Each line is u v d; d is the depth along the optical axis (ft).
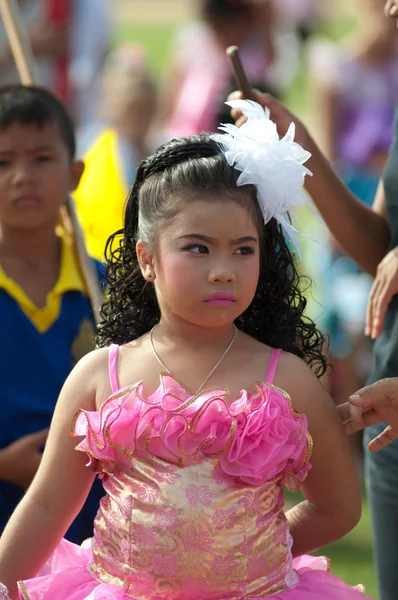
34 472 35.94
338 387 66.54
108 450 26.71
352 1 254.88
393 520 33.35
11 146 37.55
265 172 26.84
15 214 37.58
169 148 27.73
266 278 29.22
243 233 26.58
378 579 34.30
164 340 27.91
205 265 26.37
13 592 27.48
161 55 217.77
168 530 26.27
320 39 128.47
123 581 26.81
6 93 38.75
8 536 27.78
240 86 35.81
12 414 36.58
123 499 26.86
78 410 27.32
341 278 67.00
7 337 37.04
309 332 30.01
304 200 27.78
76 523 36.14
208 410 26.21
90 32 83.56
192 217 26.43
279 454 26.37
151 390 27.32
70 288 38.29
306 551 29.37
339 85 71.97
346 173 72.43
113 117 85.30
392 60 71.92
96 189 44.21
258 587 26.76
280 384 27.43
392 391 28.12
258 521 26.73
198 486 26.35
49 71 82.12
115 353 28.12
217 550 26.32
